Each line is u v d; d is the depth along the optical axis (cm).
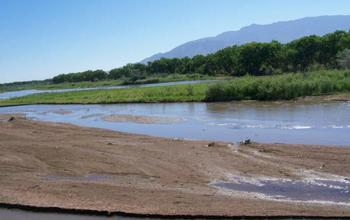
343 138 2266
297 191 1330
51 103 6400
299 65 10875
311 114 3322
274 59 11381
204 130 2823
